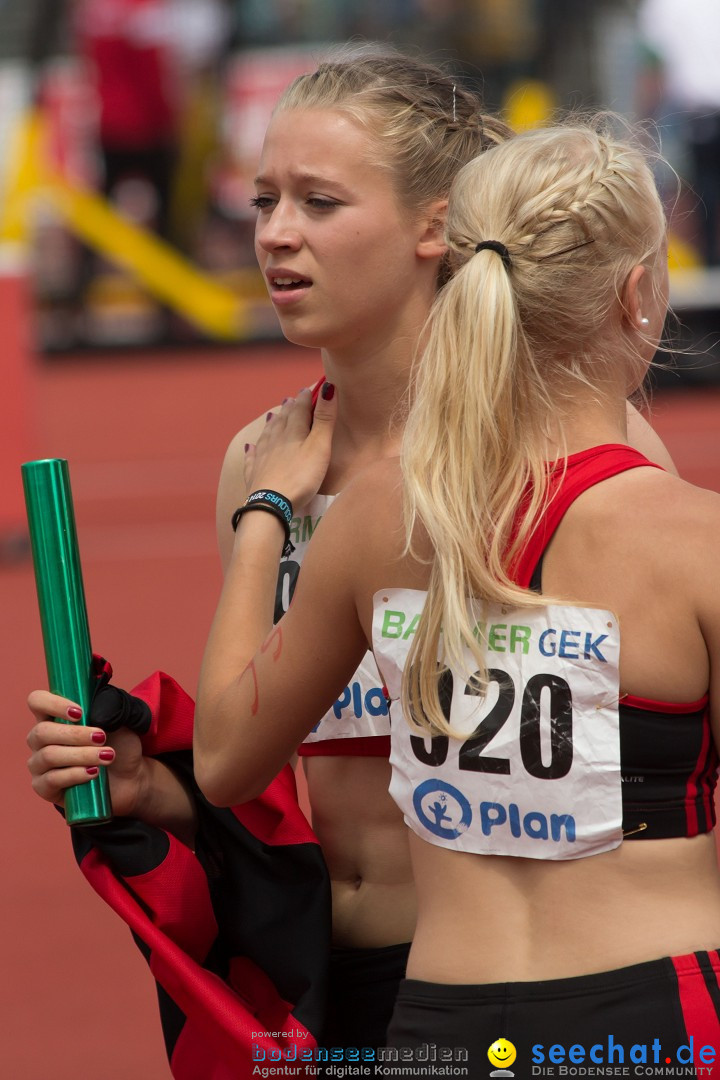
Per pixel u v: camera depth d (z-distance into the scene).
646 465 5.80
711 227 55.81
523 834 5.65
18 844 16.31
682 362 55.44
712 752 5.73
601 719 5.56
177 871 6.91
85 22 60.38
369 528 6.08
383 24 60.06
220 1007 6.64
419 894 6.00
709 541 5.52
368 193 7.11
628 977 5.48
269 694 6.30
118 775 7.07
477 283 5.80
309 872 7.01
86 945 13.98
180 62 60.81
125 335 63.78
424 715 5.80
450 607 5.62
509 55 59.03
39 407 54.78
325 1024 7.23
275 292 7.29
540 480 5.74
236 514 7.18
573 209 5.86
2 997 12.98
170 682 7.28
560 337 5.89
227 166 62.09
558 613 5.61
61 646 6.90
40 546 6.93
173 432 48.50
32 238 62.38
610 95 58.22
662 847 5.59
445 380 5.82
